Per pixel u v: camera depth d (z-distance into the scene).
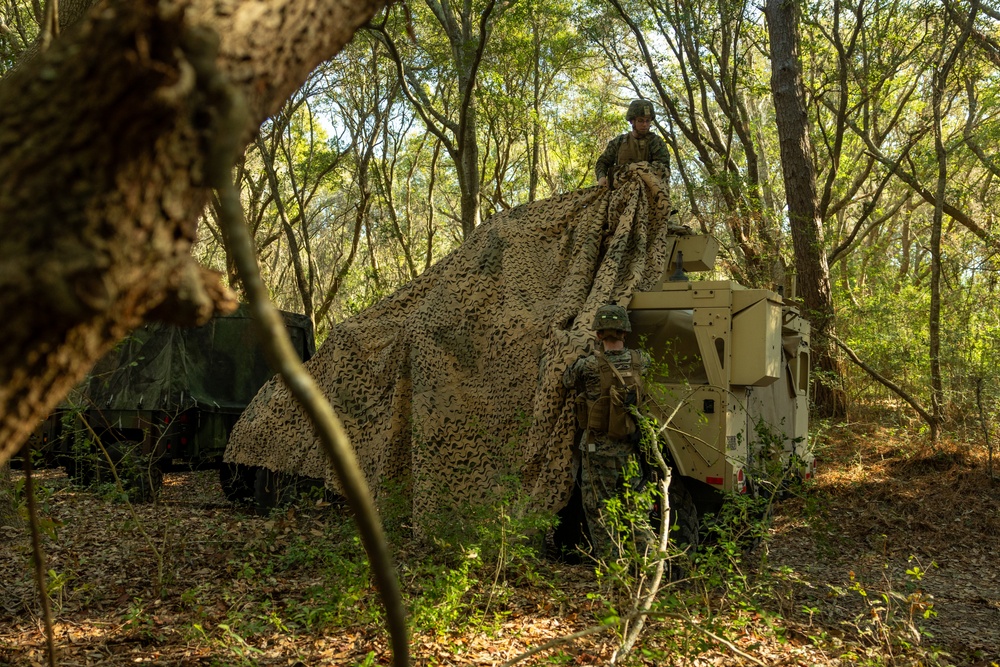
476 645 4.08
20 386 1.22
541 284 7.13
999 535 8.07
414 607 4.05
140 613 4.46
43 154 1.19
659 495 4.20
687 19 15.82
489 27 19.61
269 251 30.77
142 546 6.16
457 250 7.70
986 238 15.98
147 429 8.45
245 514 7.94
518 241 7.38
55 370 1.26
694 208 14.58
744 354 5.82
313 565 5.61
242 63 1.36
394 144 25.59
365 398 7.55
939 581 6.59
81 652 4.09
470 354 7.12
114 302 1.25
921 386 13.57
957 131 16.94
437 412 6.94
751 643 4.25
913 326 14.73
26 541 6.28
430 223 26.64
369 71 22.58
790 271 13.91
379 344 7.64
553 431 6.04
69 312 1.18
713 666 3.92
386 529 6.07
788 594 5.07
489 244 7.50
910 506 8.95
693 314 5.94
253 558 5.54
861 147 21.84
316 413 1.18
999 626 5.32
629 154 7.31
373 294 20.50
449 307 7.37
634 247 6.73
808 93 17.12
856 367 14.31
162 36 1.22
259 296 1.20
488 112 21.31
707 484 5.77
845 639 4.65
